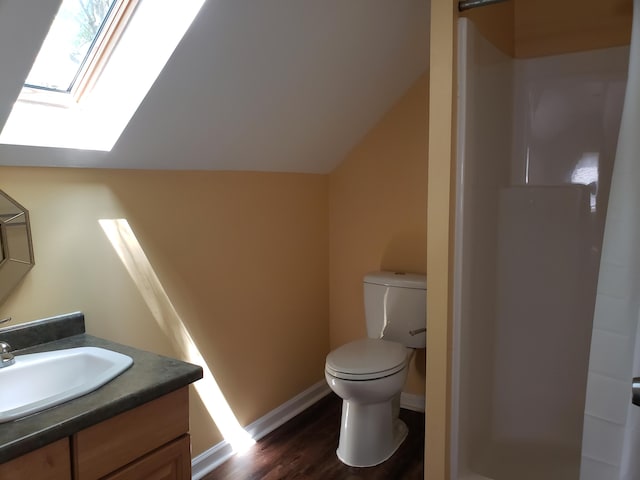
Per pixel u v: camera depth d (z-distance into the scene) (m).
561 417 2.25
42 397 1.42
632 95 1.35
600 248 2.17
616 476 1.40
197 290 2.18
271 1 1.59
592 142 2.19
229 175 2.31
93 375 1.47
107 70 1.68
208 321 2.24
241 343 2.42
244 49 1.71
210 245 2.24
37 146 1.54
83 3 1.47
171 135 1.87
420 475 2.15
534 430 2.30
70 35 1.53
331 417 2.71
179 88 1.69
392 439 2.34
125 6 1.53
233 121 2.02
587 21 2.19
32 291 1.61
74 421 1.11
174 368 1.40
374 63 2.24
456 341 1.80
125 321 1.90
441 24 1.66
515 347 2.31
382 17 1.96
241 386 2.43
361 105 2.52
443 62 1.66
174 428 1.37
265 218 2.53
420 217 2.68
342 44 1.99
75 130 1.67
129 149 1.80
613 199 1.38
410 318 2.50
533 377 2.29
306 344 2.88
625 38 2.11
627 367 1.37
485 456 2.17
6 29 1.20
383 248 2.83
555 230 2.24
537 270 2.27
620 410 1.39
